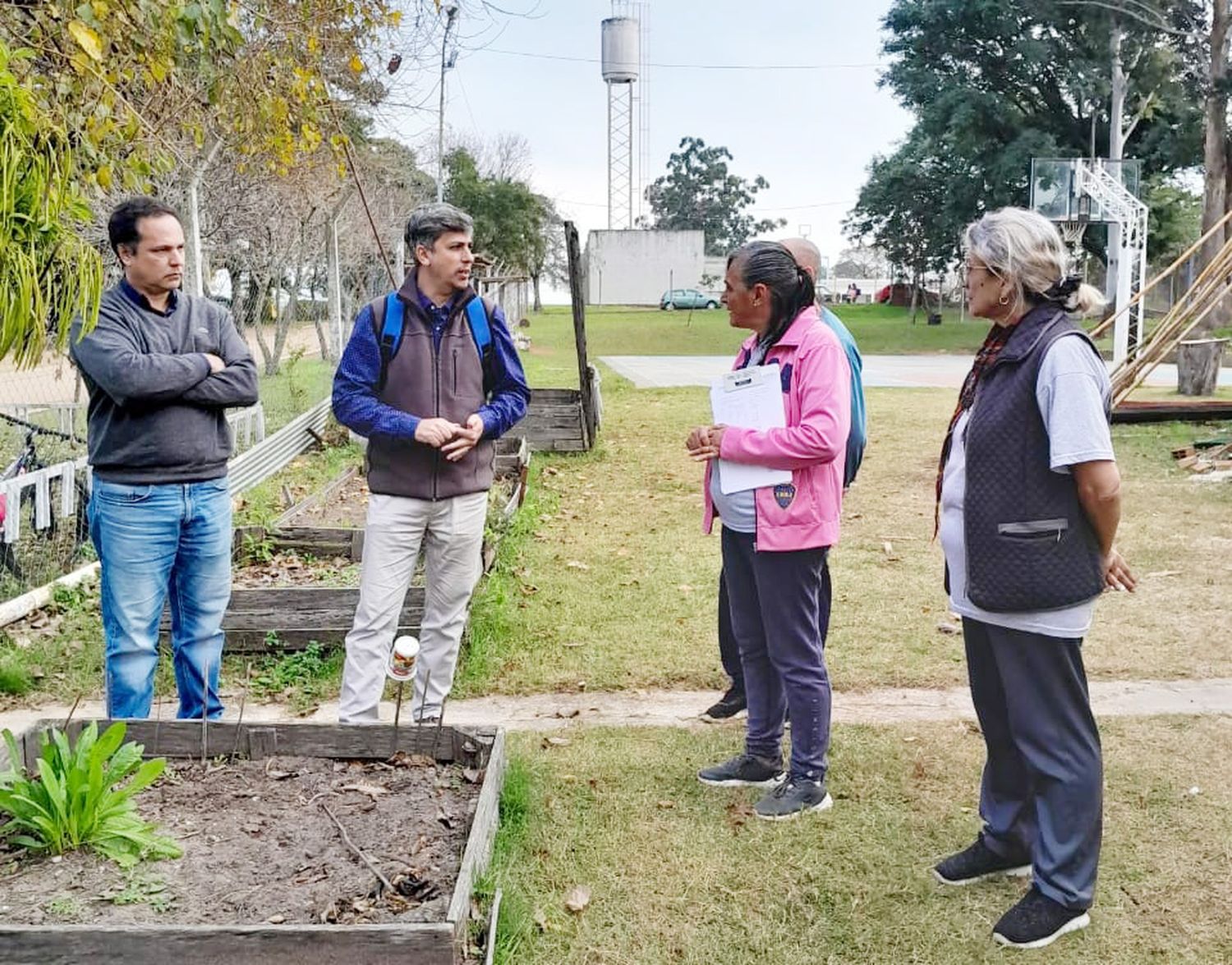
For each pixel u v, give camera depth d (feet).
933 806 12.43
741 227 311.06
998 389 9.68
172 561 12.90
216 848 9.95
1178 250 158.10
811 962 9.61
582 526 27.30
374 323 12.86
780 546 11.71
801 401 11.72
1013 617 9.65
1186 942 9.82
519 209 145.38
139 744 11.16
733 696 15.15
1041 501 9.46
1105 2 117.08
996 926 9.90
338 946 8.28
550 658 17.70
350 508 28.19
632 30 210.59
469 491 13.26
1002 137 134.00
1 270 8.19
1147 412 44.06
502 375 13.55
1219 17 108.06
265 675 16.78
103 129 12.89
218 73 18.06
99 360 11.82
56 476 22.02
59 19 12.68
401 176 70.54
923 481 32.89
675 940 9.90
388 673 13.30
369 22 20.45
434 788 11.26
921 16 128.36
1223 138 111.04
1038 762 9.78
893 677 16.81
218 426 13.17
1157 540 25.12
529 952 9.66
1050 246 9.49
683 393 59.31
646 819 12.12
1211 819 12.00
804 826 11.93
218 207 42.22
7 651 17.33
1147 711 15.25
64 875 9.36
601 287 220.84
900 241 151.02
